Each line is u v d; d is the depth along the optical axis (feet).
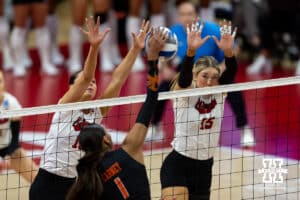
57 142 51.80
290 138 80.69
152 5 109.19
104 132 44.09
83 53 114.11
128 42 110.63
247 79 102.12
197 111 53.01
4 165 71.67
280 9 103.60
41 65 109.50
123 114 85.10
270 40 105.19
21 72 103.71
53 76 104.37
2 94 60.80
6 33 106.22
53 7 110.32
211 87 51.47
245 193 63.62
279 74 104.73
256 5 104.32
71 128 51.72
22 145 77.05
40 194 52.03
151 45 44.83
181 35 70.13
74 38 106.11
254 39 105.29
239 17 105.50
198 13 111.14
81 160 42.98
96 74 104.32
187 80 51.93
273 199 61.82
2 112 49.37
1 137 61.46
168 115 86.28
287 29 104.88
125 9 111.14
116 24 111.04
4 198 63.52
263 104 91.15
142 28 52.39
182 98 52.90
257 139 80.12
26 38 109.70
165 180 53.57
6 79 102.17
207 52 66.44
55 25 111.04
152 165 71.05
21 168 62.08
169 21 114.01
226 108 89.45
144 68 106.93
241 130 81.00
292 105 90.99
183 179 53.36
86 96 51.96
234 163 71.87
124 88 97.50
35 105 91.25
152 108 44.80
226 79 54.39
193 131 53.21
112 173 43.98
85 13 105.40
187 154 53.26
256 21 104.99
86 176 42.68
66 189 52.19
